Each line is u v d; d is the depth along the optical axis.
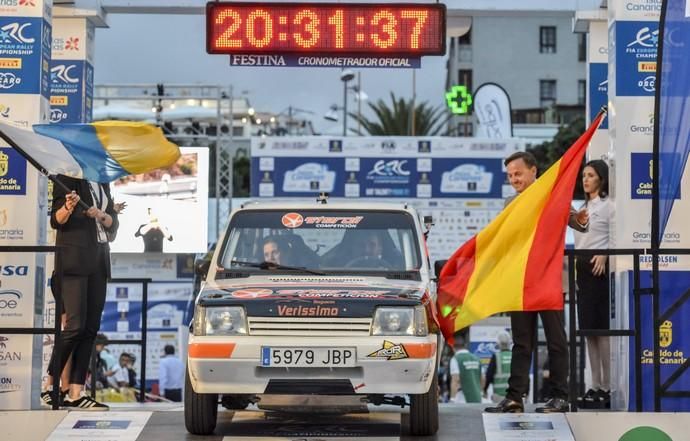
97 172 20.58
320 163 64.44
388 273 19.05
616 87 21.20
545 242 19.22
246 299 17.39
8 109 21.06
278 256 19.34
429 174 64.56
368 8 26.72
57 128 20.39
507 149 64.62
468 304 19.36
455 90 75.38
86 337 21.14
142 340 24.77
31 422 18.67
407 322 17.23
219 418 20.11
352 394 17.06
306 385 17.02
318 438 17.88
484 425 18.14
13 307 20.73
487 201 64.56
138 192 52.78
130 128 20.58
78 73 28.33
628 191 21.11
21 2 21.14
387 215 20.02
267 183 64.44
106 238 21.38
